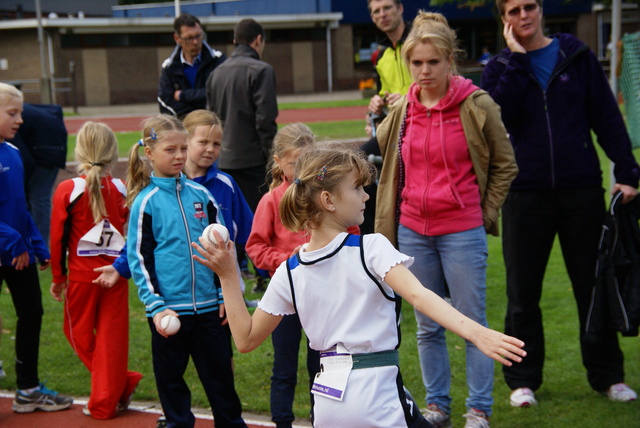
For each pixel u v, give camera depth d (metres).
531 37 4.84
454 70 4.64
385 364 2.95
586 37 49.09
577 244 4.91
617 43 7.72
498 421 4.78
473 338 2.66
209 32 45.59
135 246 4.37
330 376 2.95
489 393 4.58
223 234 3.00
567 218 4.90
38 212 8.68
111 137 5.11
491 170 4.61
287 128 4.61
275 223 4.57
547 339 6.23
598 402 4.98
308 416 5.01
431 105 4.57
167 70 8.07
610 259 4.75
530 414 4.85
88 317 5.05
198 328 4.45
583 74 4.81
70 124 28.08
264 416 5.08
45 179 8.66
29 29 41.84
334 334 2.96
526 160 4.87
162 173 4.48
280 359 4.46
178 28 7.90
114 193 5.13
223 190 5.02
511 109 4.81
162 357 4.39
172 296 4.34
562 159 4.79
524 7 4.72
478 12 48.56
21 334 5.19
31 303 5.18
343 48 49.25
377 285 2.92
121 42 43.47
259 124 7.39
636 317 4.70
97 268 4.93
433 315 2.76
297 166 3.07
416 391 5.37
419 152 4.56
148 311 4.30
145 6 50.53
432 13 4.66
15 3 52.44
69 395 5.56
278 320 3.09
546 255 4.98
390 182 4.75
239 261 8.20
